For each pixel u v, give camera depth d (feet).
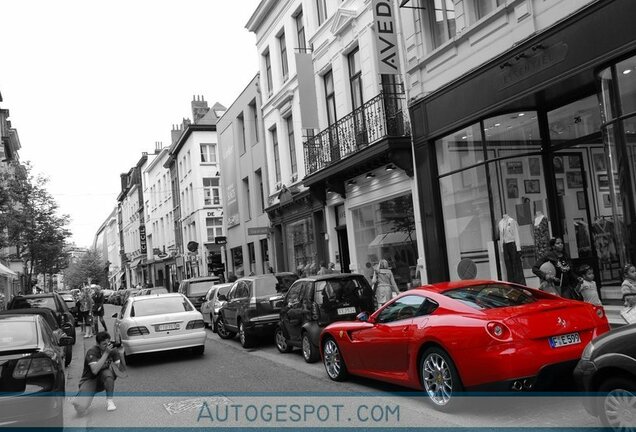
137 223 225.15
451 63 42.06
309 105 61.57
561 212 36.40
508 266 37.91
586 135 34.32
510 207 38.37
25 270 104.88
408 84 46.83
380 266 42.42
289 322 37.91
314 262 67.46
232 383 30.63
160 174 179.73
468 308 21.02
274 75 77.20
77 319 83.76
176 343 40.09
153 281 192.34
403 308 24.25
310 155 61.41
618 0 28.81
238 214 97.60
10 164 100.22
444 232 44.16
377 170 52.06
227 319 50.39
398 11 47.57
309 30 64.44
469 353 19.62
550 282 30.73
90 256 301.02
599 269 34.65
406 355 22.90
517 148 38.11
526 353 18.83
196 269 133.39
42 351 21.30
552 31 32.83
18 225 88.33
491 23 37.96
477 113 39.32
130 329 39.68
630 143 29.01
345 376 28.25
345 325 27.71
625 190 29.25
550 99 35.96
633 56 28.60
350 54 56.70
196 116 145.48
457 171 42.22
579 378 16.63
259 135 85.76
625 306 27.73
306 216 69.36
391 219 51.31
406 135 46.50
